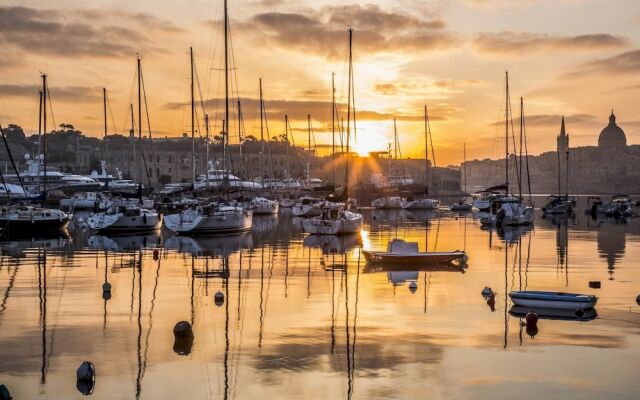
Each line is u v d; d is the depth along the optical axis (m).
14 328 22.02
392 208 122.25
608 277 33.25
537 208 144.50
